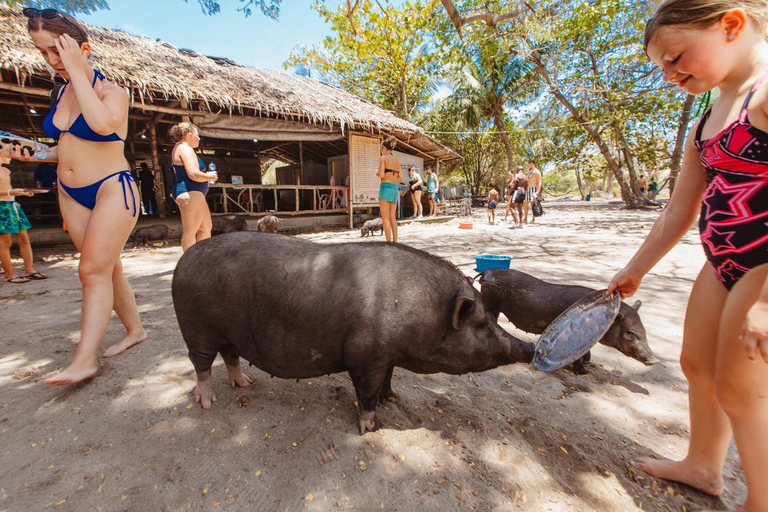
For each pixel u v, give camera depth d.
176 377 2.60
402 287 1.95
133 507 1.58
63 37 2.15
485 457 1.92
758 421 1.36
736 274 1.38
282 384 2.57
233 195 13.02
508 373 2.80
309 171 16.86
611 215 15.77
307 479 1.74
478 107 27.61
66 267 6.23
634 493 1.73
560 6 15.66
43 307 4.01
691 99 15.84
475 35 14.21
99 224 2.38
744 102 1.21
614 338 2.73
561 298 3.05
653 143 21.64
